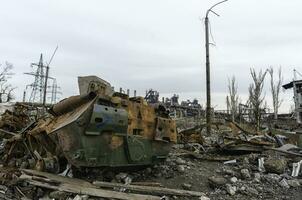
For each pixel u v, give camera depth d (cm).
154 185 724
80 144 651
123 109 733
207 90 1493
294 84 2891
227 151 1152
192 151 1166
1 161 916
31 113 1220
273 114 3509
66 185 660
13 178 728
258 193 767
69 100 757
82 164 653
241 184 803
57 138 703
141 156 766
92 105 681
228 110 3500
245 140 1187
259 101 2734
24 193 673
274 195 761
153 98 1936
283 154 1123
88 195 627
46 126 770
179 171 855
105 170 720
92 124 659
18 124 1073
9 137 1054
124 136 730
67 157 662
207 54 1532
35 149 845
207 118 1470
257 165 997
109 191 640
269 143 1200
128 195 628
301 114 2827
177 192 678
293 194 776
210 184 774
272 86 3738
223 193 744
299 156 1098
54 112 793
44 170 765
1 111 1477
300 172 948
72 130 660
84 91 836
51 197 639
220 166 968
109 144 699
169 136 854
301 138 1489
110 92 849
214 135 1511
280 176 894
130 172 801
